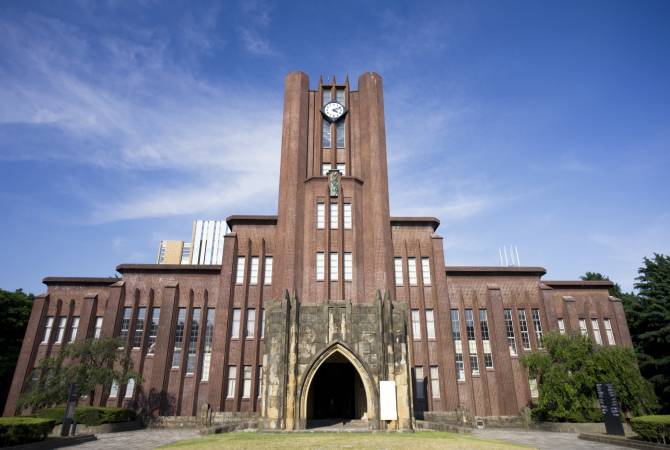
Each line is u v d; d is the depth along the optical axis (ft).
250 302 135.64
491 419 126.82
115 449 66.59
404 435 74.33
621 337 149.79
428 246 145.69
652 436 64.34
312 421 108.47
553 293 155.63
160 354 132.05
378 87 142.10
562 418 108.37
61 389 106.83
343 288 113.70
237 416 118.52
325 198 122.42
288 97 139.85
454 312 145.28
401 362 93.15
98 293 147.23
